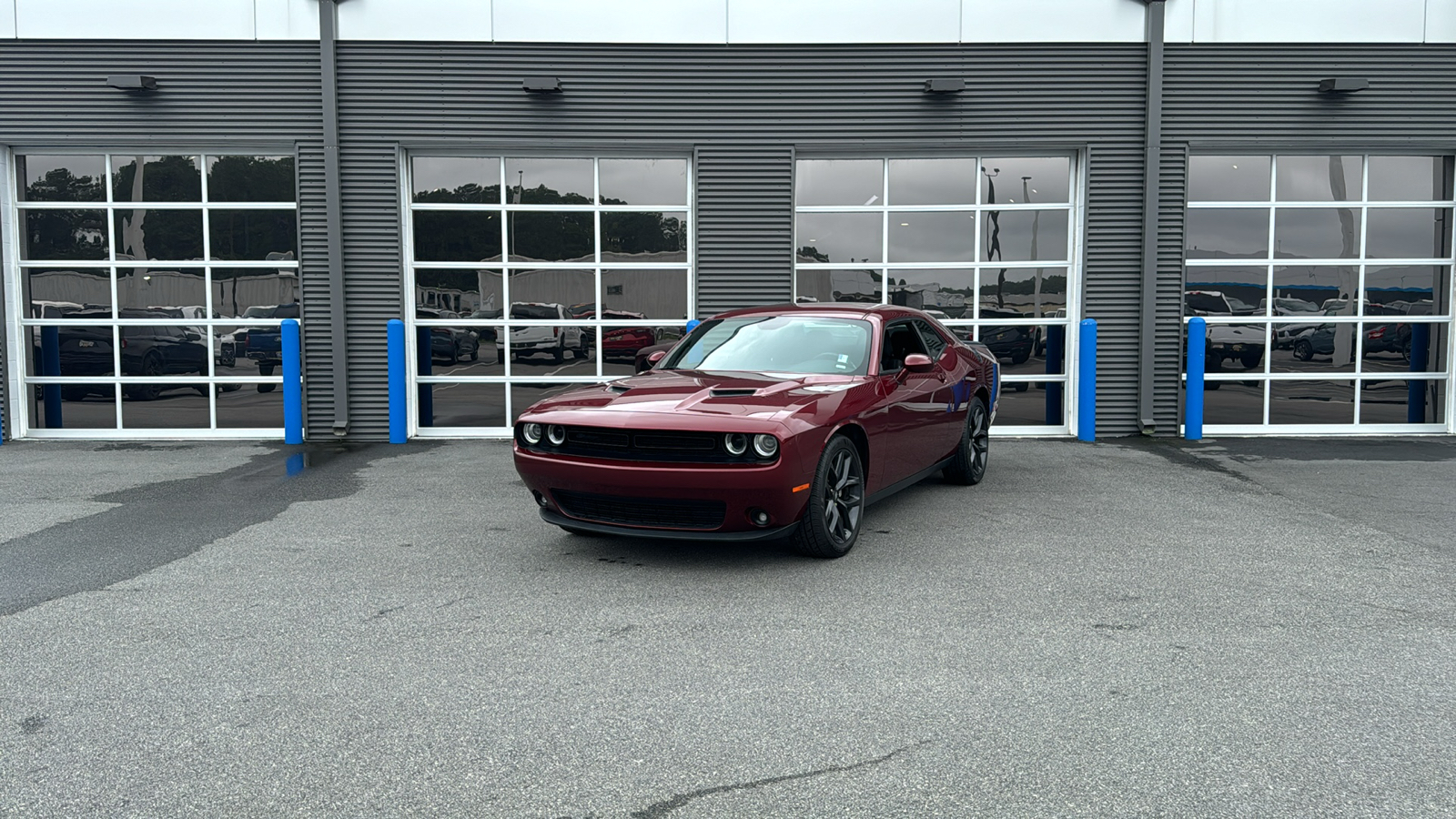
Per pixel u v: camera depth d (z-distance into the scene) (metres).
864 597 4.59
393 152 10.35
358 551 5.51
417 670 3.65
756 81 10.41
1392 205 10.69
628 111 10.42
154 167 10.50
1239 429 10.82
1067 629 4.12
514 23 10.33
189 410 10.68
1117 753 2.95
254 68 10.27
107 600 4.57
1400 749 2.97
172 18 10.23
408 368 10.59
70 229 10.55
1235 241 10.63
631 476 4.91
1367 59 10.39
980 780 2.78
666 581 4.88
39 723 3.17
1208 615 4.30
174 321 10.62
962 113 10.43
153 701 3.36
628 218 10.68
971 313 10.77
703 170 10.48
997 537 5.84
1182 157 10.44
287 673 3.62
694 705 3.32
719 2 10.34
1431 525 6.15
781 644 3.93
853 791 2.72
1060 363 10.78
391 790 2.73
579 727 3.14
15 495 7.28
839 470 5.33
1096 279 10.52
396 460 9.00
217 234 10.53
